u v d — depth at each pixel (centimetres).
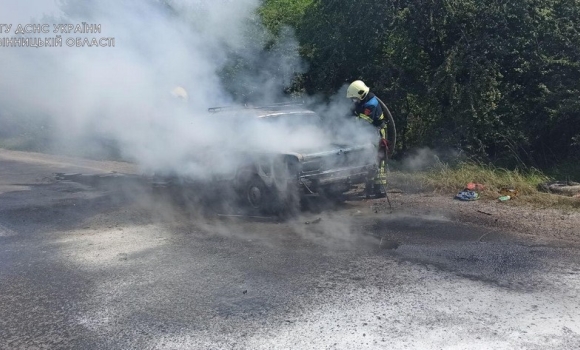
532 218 725
